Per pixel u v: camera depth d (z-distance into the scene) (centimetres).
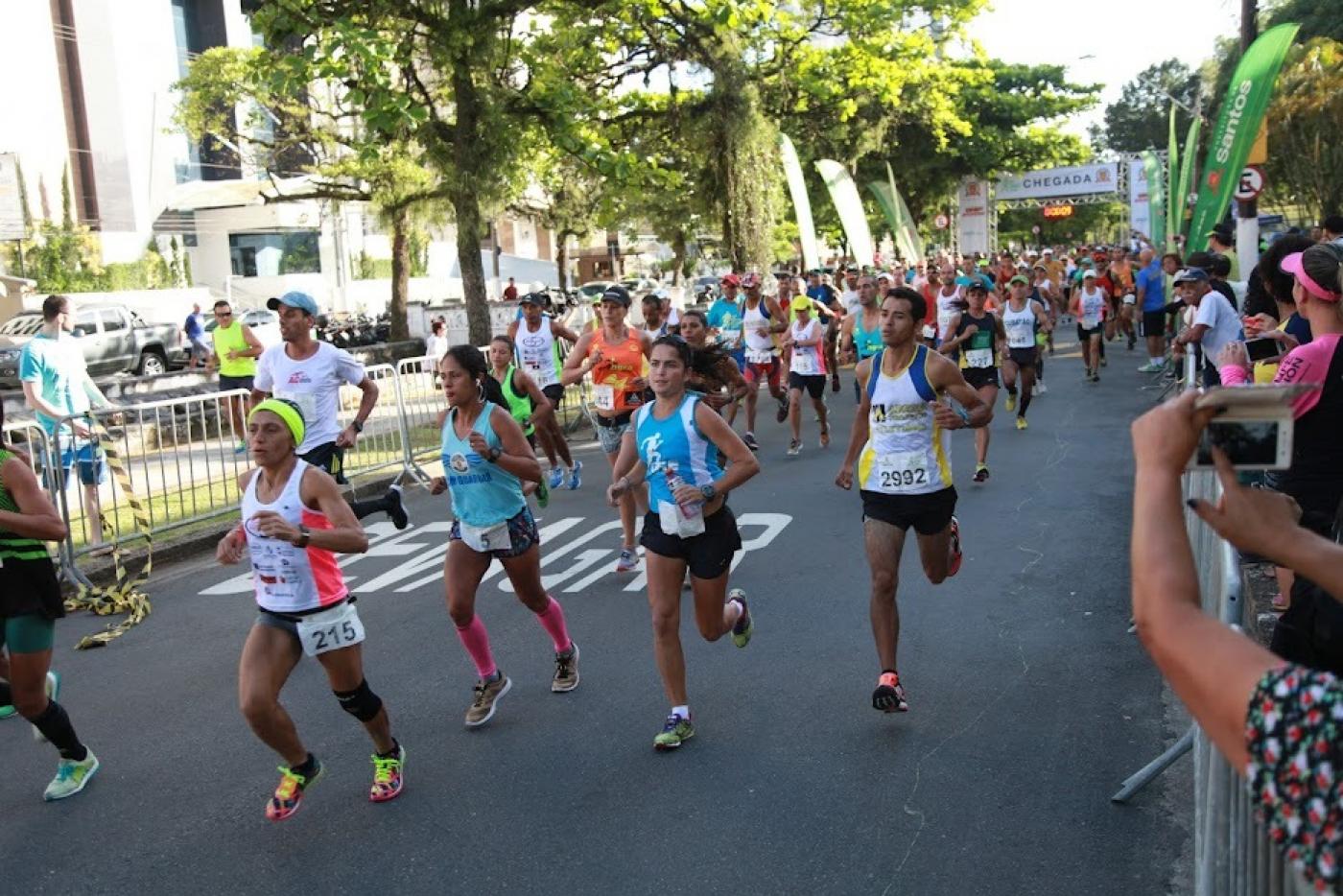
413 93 1783
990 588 758
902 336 550
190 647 755
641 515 1048
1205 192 1338
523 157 1886
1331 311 436
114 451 919
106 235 4388
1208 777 330
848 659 639
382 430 1340
